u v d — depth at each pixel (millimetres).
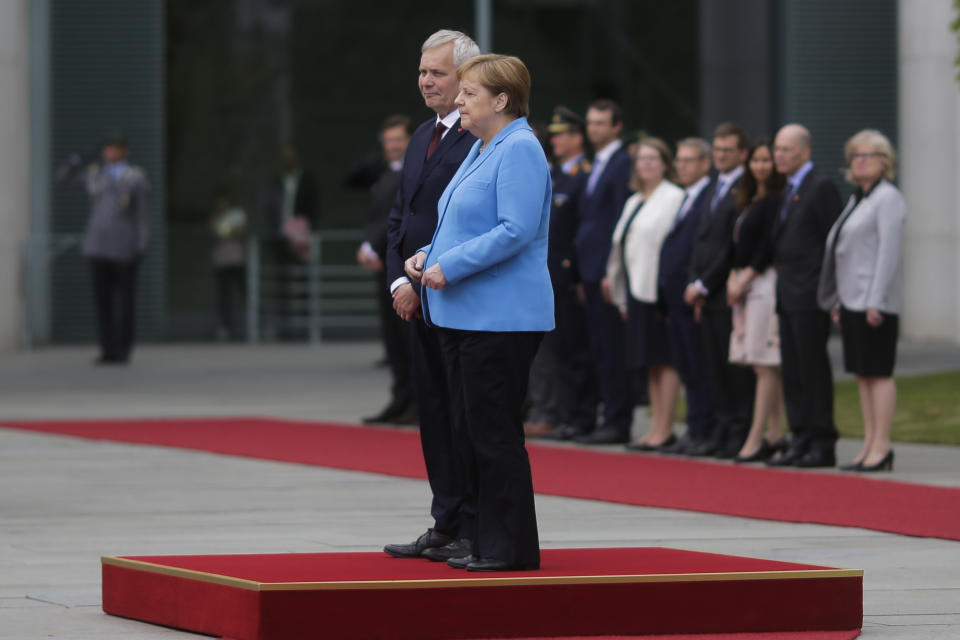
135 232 46094
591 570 13805
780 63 55406
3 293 50594
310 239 54938
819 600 13461
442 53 15359
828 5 55156
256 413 33750
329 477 23609
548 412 29453
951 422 30328
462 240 13898
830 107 55375
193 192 54406
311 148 55219
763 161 24562
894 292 23516
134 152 53406
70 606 14555
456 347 14289
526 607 12992
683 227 26188
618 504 20781
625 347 27656
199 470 24453
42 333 52750
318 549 17297
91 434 29391
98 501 21219
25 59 50906
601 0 56500
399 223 16000
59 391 38688
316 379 42094
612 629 13141
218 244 54438
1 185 50250
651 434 27266
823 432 24453
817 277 24094
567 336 28484
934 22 52594
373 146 55562
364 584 12688
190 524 19281
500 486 13867
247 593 12641
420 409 15234
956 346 51156
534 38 56344
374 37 55469
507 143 13805
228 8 54438
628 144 30219
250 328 54875
